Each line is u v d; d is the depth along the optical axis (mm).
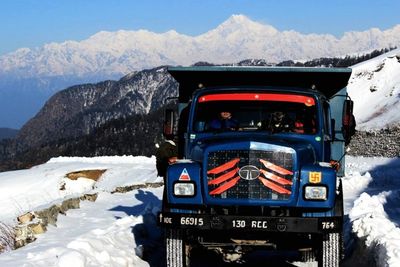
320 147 8484
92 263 8305
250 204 7395
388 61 87750
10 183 33625
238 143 7508
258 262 9406
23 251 9070
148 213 12438
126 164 40094
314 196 7402
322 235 7734
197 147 8117
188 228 7531
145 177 32969
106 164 40156
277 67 9219
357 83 87250
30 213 11117
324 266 7746
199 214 7520
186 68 9406
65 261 7801
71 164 40562
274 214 7492
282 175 7418
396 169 31156
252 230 7355
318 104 8742
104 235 9898
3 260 8219
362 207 11938
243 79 9797
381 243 8180
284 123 8586
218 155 7531
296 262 9383
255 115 8789
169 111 9391
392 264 7438
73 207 15500
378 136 59219
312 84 9633
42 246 9539
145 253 9727
